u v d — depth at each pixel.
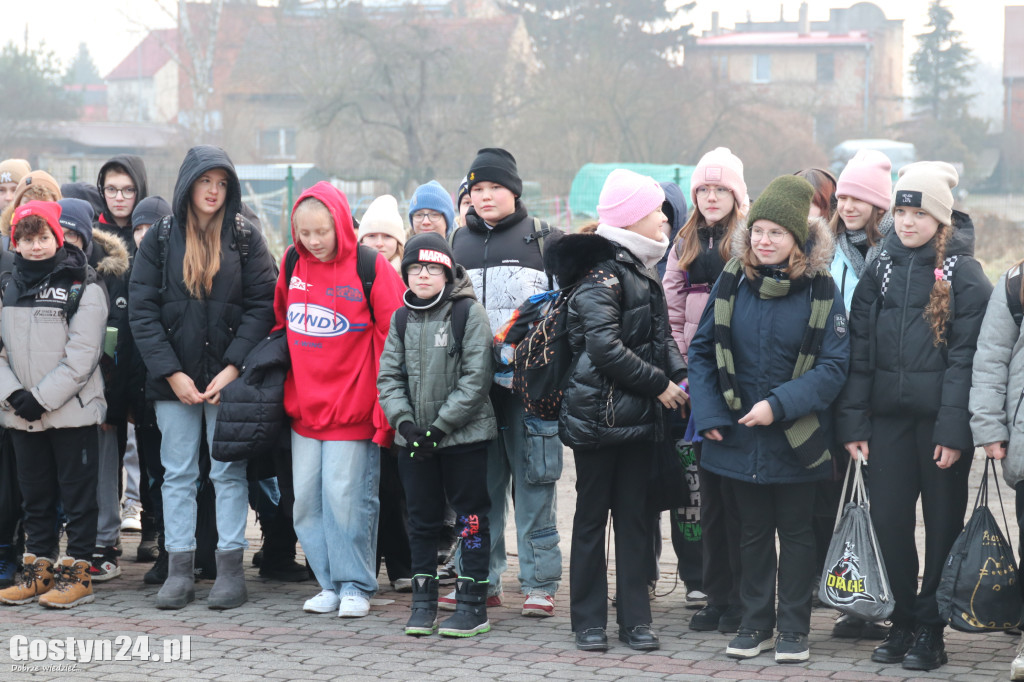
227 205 5.71
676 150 40.66
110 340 6.00
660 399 4.96
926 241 4.81
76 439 5.73
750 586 4.94
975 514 4.72
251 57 44.66
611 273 4.92
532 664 4.80
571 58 46.25
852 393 4.86
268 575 6.39
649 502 5.11
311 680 4.59
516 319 5.28
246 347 5.65
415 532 5.32
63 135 59.53
